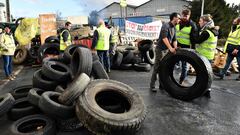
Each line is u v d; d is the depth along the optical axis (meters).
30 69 9.94
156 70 6.08
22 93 5.20
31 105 4.52
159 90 6.39
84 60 5.09
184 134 3.88
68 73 5.34
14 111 4.27
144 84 7.07
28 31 12.19
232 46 7.53
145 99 5.59
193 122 4.35
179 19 6.02
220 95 6.09
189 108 5.07
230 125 4.25
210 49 6.31
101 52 8.26
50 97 4.13
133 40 15.30
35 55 11.02
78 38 12.48
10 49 7.77
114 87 4.50
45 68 5.23
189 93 5.43
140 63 9.88
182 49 5.63
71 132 3.91
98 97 4.39
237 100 5.69
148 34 15.38
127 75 8.49
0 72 9.27
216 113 4.81
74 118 3.95
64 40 8.45
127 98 4.37
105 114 3.55
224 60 8.74
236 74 8.95
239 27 7.46
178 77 8.01
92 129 3.54
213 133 3.94
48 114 3.88
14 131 3.60
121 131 3.50
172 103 5.36
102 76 5.64
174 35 5.90
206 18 6.17
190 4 33.50
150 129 4.04
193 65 5.42
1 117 4.41
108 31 8.34
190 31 6.29
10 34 7.89
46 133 3.58
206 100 5.65
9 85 7.13
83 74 4.14
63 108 3.83
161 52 5.91
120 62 9.50
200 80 5.27
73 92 3.90
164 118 4.50
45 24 11.99
